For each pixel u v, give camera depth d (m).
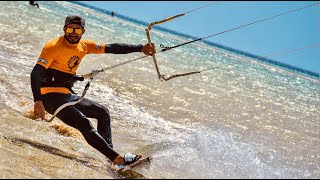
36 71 14.51
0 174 11.49
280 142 21.98
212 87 37.50
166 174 13.52
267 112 30.31
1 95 20.38
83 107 15.62
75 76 15.91
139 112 24.06
